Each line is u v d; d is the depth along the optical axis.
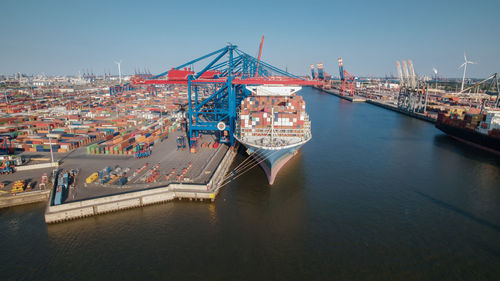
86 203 35.72
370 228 35.34
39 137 64.25
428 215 38.75
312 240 32.62
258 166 54.66
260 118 52.38
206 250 30.42
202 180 42.59
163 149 60.12
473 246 32.28
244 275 27.12
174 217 36.31
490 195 45.09
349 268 28.38
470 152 69.56
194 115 65.50
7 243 30.75
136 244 31.02
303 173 52.69
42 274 26.73
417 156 65.69
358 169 55.97
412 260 29.73
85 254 29.41
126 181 41.69
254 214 37.66
